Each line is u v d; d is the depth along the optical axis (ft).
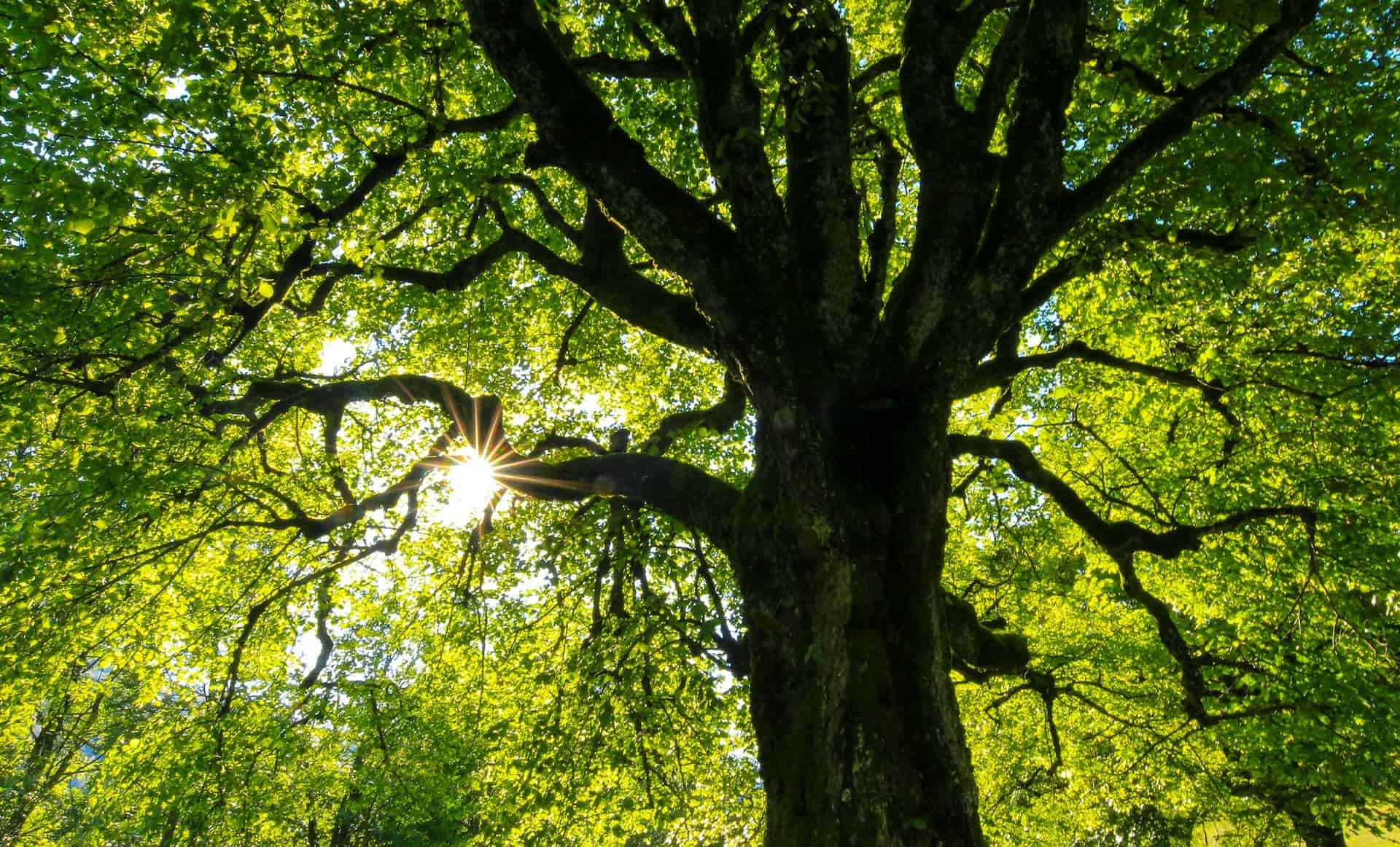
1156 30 23.16
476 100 34.01
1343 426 34.73
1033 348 42.47
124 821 42.73
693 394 45.32
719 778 36.06
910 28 18.90
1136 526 27.61
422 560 43.01
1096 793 49.65
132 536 30.55
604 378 46.62
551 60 16.84
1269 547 37.91
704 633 29.48
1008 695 37.76
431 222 39.42
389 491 31.17
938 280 16.60
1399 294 34.17
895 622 14.65
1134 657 45.24
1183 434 41.83
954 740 14.06
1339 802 38.09
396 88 31.53
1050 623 51.78
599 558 34.55
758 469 18.40
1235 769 43.37
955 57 18.93
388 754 40.09
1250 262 29.19
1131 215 26.32
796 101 17.78
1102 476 43.24
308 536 30.17
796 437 15.62
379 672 41.81
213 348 27.89
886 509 15.38
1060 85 16.69
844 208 17.46
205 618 36.73
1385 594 34.78
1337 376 33.81
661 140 35.29
